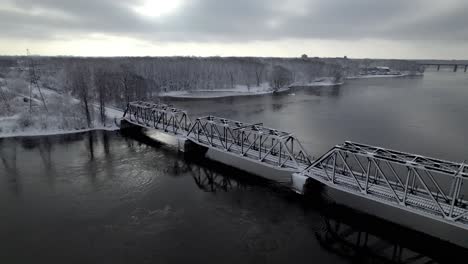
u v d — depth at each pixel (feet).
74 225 89.10
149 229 87.30
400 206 80.69
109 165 138.41
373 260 75.15
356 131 195.11
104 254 76.48
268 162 118.62
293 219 93.15
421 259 75.31
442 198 84.48
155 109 182.09
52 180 120.88
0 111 213.87
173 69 436.76
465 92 388.78
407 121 221.46
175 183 119.65
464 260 74.79
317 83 517.55
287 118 236.22
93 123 210.38
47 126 198.39
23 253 76.89
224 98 360.69
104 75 280.31
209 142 141.69
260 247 79.66
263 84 483.51
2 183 118.01
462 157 147.33
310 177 106.52
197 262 73.67
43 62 524.11
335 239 83.46
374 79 644.69
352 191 91.20
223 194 109.91
